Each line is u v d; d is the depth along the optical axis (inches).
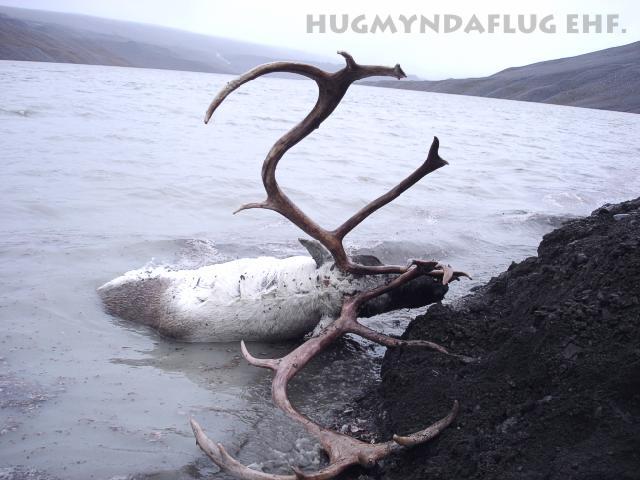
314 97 1363.2
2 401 142.9
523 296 158.1
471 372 138.4
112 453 128.2
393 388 147.2
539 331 130.0
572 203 392.8
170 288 195.3
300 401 156.1
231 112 812.6
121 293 202.5
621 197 424.5
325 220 311.1
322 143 575.8
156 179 364.5
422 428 128.5
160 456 128.6
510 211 354.6
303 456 134.0
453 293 223.6
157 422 141.3
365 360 180.1
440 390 134.7
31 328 180.7
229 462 118.6
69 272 222.4
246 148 508.4
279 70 146.0
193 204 323.0
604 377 113.0
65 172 363.6
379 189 387.5
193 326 183.9
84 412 142.1
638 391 108.0
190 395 154.9
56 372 159.3
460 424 124.0
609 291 130.5
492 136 816.3
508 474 106.8
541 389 121.9
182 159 435.5
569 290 143.2
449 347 152.9
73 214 288.4
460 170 488.4
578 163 591.8
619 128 1255.5
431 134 759.7
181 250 253.8
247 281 185.0
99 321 192.4
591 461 100.6
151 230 276.1
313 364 175.8
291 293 179.9
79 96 839.1
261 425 144.3
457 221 325.4
